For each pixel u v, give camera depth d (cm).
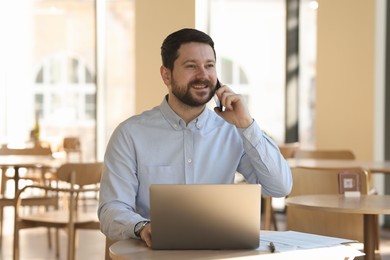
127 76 1160
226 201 277
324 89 952
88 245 805
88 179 608
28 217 623
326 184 502
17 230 612
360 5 920
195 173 332
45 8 1173
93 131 1178
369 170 625
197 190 276
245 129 316
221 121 340
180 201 276
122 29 1160
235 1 1039
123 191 328
